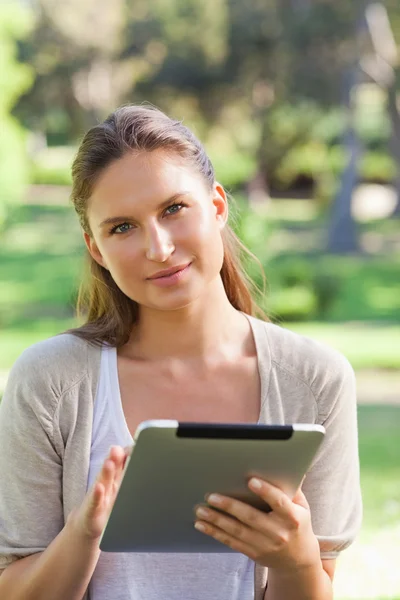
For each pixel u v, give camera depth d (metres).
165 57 44.81
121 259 2.72
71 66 48.72
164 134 2.74
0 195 29.75
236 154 53.66
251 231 22.30
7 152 29.34
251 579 2.80
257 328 2.94
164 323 2.85
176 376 2.87
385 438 11.15
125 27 46.50
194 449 2.33
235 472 2.40
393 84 39.28
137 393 2.85
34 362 2.83
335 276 25.62
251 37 41.06
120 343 2.88
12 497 2.81
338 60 37.81
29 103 50.66
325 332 22.08
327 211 51.25
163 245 2.67
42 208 54.94
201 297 2.85
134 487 2.40
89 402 2.82
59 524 2.84
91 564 2.64
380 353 18.27
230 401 2.87
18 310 26.77
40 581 2.64
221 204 2.91
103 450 2.81
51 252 39.59
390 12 37.28
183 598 2.77
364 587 6.31
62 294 29.72
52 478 2.83
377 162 57.97
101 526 2.55
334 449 2.91
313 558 2.55
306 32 37.00
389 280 31.89
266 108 45.69
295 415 2.87
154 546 2.61
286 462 2.40
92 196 2.75
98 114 49.69
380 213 52.72
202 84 44.81
